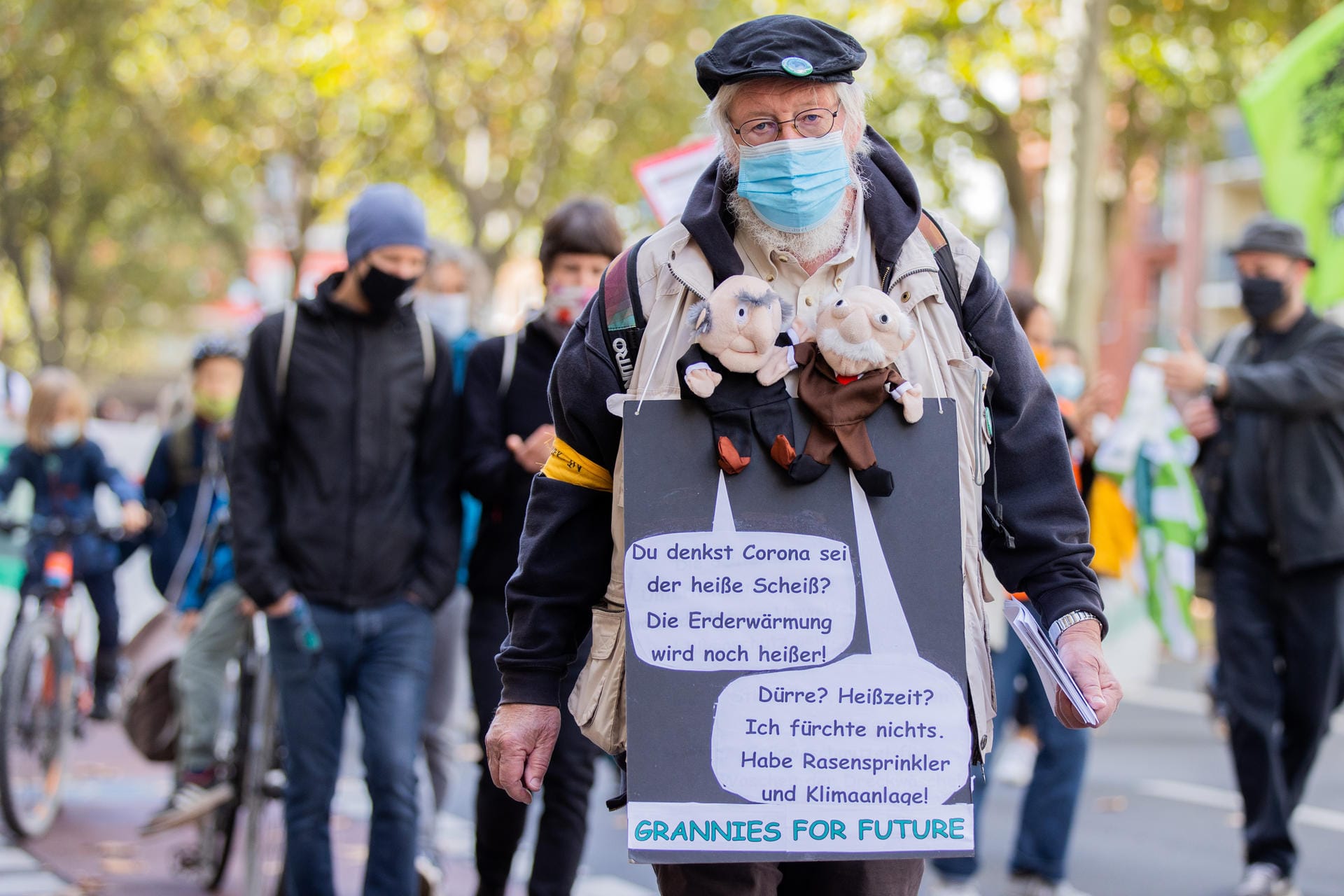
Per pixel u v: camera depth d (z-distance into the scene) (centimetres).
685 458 292
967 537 299
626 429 293
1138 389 704
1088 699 290
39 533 863
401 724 521
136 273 4616
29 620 803
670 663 290
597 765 1022
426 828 624
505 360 545
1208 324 4950
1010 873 654
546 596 319
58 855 748
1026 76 2512
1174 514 695
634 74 2730
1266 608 664
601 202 549
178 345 5750
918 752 289
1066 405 679
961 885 622
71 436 938
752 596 290
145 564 1257
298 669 523
